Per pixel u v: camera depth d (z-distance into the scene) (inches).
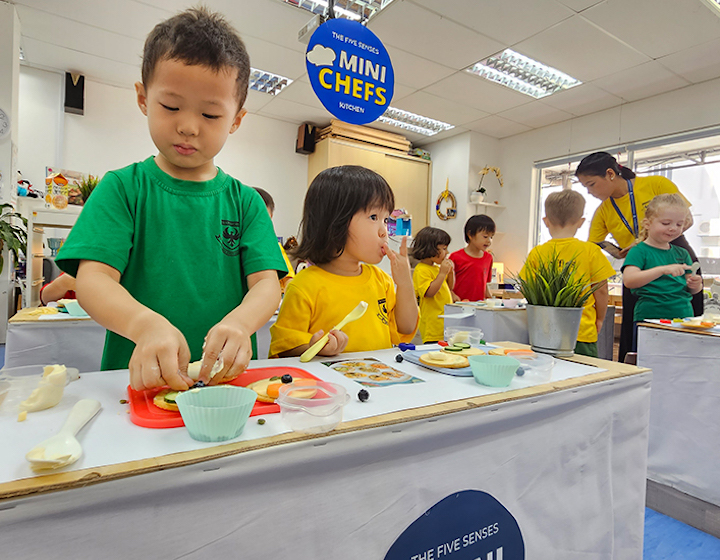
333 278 39.6
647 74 136.7
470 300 111.7
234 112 25.9
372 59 73.7
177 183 29.6
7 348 62.5
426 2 105.0
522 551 25.2
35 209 100.9
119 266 25.7
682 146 151.3
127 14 116.4
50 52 138.3
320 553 17.8
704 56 125.0
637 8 104.0
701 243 152.0
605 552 29.8
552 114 172.6
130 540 13.8
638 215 98.8
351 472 18.5
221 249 30.5
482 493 23.0
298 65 139.8
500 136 202.1
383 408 20.5
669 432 57.5
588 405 28.1
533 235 194.4
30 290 101.1
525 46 123.0
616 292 158.1
